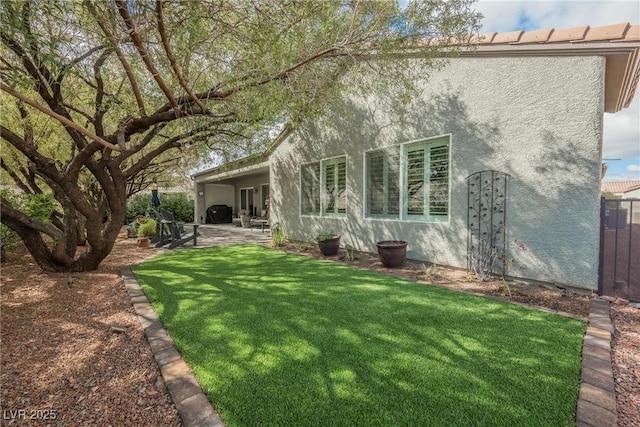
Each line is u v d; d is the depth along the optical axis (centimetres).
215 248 945
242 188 1984
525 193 519
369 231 796
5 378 260
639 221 1002
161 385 250
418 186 689
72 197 538
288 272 613
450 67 606
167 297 457
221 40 404
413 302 429
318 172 984
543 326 347
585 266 466
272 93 487
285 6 349
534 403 219
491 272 560
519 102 521
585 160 464
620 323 365
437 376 251
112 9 312
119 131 498
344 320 367
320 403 221
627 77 527
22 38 357
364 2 403
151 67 374
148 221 1241
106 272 625
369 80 598
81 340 329
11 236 723
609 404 217
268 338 322
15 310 413
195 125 594
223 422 204
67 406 228
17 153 812
